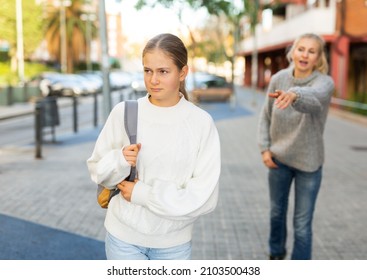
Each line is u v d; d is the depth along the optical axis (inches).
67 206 301.4
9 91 1185.4
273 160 196.1
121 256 114.3
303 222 192.7
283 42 1462.8
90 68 2972.4
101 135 115.4
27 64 2068.2
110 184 110.3
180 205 108.0
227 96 1320.1
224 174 414.0
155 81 107.5
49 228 257.8
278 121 185.6
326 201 330.6
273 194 202.8
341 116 932.6
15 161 454.0
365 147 582.9
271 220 208.2
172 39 107.9
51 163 445.1
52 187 349.7
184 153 111.3
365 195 348.8
